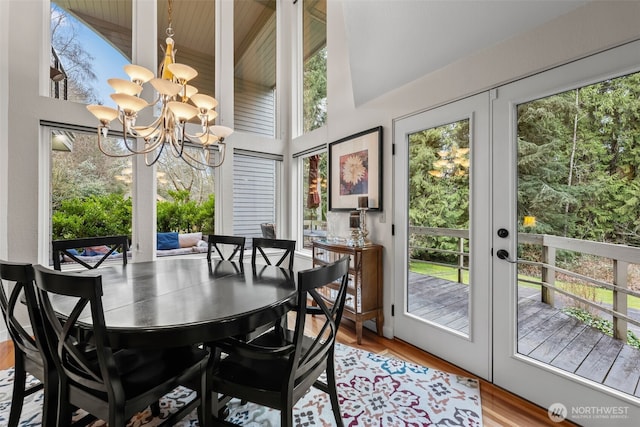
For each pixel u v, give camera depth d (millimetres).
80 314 1177
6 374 2059
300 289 1129
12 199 2600
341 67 3271
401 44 2334
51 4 2932
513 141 1829
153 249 3293
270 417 1630
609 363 1487
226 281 1806
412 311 2545
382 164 2762
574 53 1537
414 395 1822
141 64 3297
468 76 2051
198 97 1963
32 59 2695
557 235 1675
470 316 2072
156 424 1582
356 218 2809
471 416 1631
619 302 1461
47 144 2838
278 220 4441
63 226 2930
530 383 1744
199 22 3932
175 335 1119
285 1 4449
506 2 1688
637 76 1389
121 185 3209
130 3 3350
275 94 4527
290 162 4398
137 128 2078
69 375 1191
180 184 3633
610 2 1417
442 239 2307
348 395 1826
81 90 3064
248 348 1229
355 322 2854
